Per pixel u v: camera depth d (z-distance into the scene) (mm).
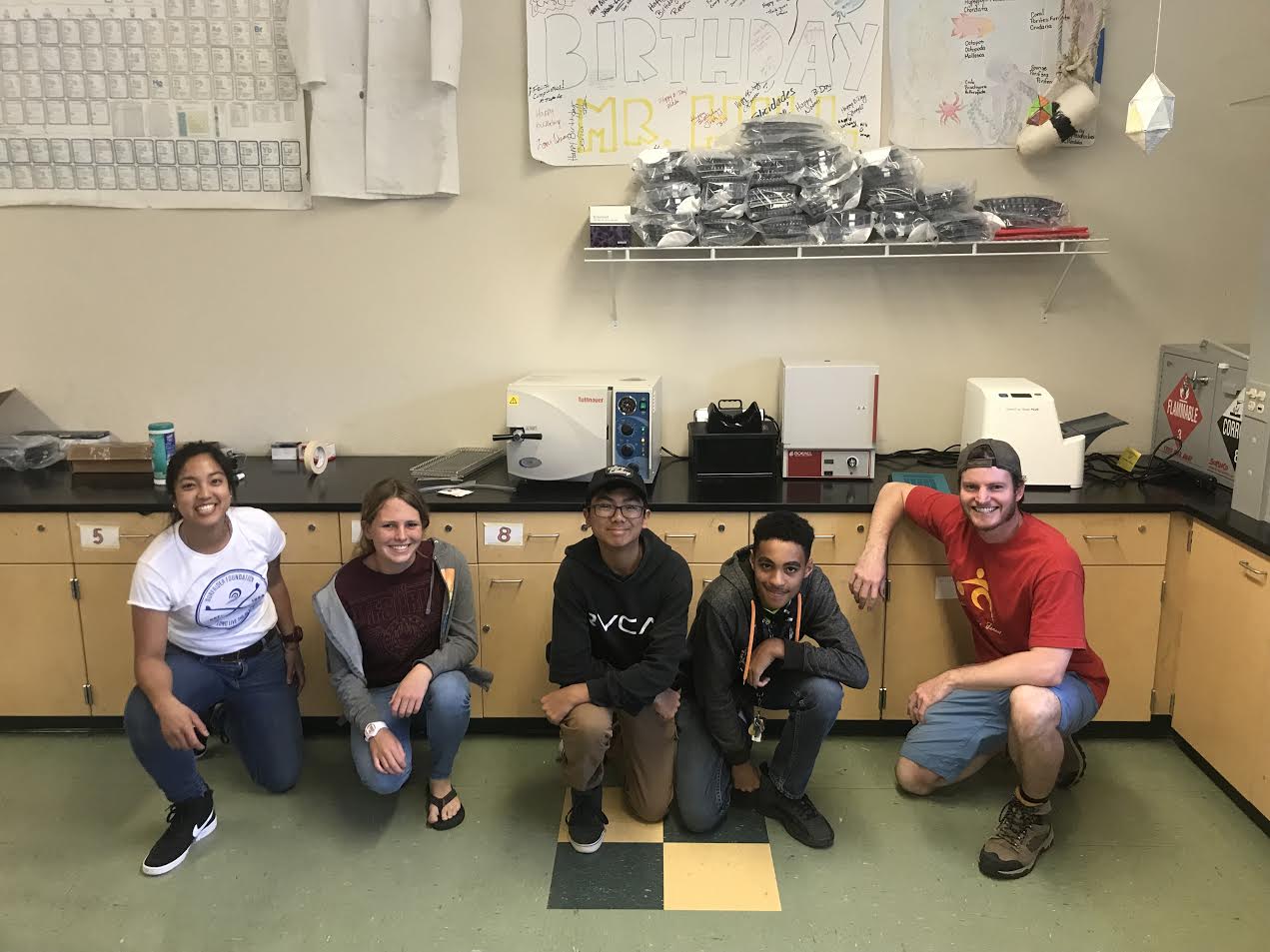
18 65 3061
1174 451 3004
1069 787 2584
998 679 2258
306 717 2885
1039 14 2896
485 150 3049
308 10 2920
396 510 2281
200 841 2395
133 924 2121
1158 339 3100
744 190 2826
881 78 2957
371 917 2137
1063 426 2838
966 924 2100
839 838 2391
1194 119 2959
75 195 3123
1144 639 2734
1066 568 2281
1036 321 3096
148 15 3018
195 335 3217
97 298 3197
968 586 2465
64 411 3285
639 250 2941
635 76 2975
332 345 3211
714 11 2928
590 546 2285
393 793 2592
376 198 3084
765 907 2156
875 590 2568
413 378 3225
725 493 2764
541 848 2361
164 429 2904
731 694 2367
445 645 2439
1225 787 2553
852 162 2814
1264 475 2414
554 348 3178
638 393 2746
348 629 2361
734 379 3172
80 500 2742
